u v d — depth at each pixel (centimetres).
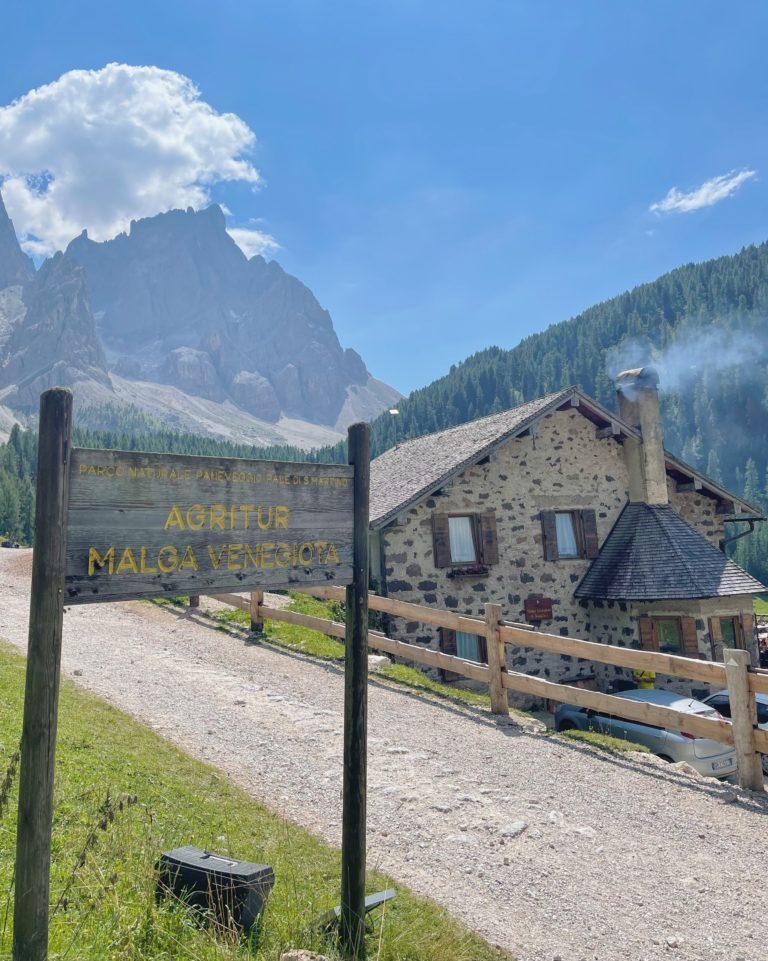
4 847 380
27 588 2020
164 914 349
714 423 17638
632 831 649
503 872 551
